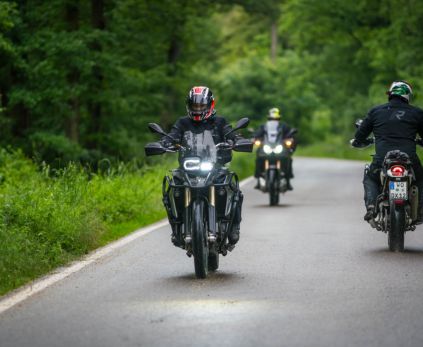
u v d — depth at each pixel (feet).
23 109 276.00
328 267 89.61
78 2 281.54
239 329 61.87
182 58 419.54
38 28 267.18
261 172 172.55
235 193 86.99
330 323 63.46
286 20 467.52
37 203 113.70
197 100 85.92
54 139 264.11
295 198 188.65
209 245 84.28
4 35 257.34
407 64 376.07
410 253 99.14
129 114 311.47
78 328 63.05
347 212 153.38
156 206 156.87
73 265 93.86
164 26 347.77
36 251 95.45
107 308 69.92
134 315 67.05
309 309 68.44
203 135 86.48
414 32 378.73
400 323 63.10
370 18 445.78
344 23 451.53
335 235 118.52
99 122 303.68
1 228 99.14
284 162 170.81
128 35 312.09
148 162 259.19
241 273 86.74
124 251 104.42
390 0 408.26
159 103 333.62
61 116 284.20
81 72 269.23
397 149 99.71
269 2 395.96
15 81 266.77
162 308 69.56
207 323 63.87
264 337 59.52
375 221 101.50
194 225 81.30
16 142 270.46
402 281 80.38
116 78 281.95
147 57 341.21
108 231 123.44
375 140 102.01
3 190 138.00
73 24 282.36
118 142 300.81
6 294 77.10
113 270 89.86
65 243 103.71
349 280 81.46
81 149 270.05
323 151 584.81
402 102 101.91
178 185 83.97
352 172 308.19
